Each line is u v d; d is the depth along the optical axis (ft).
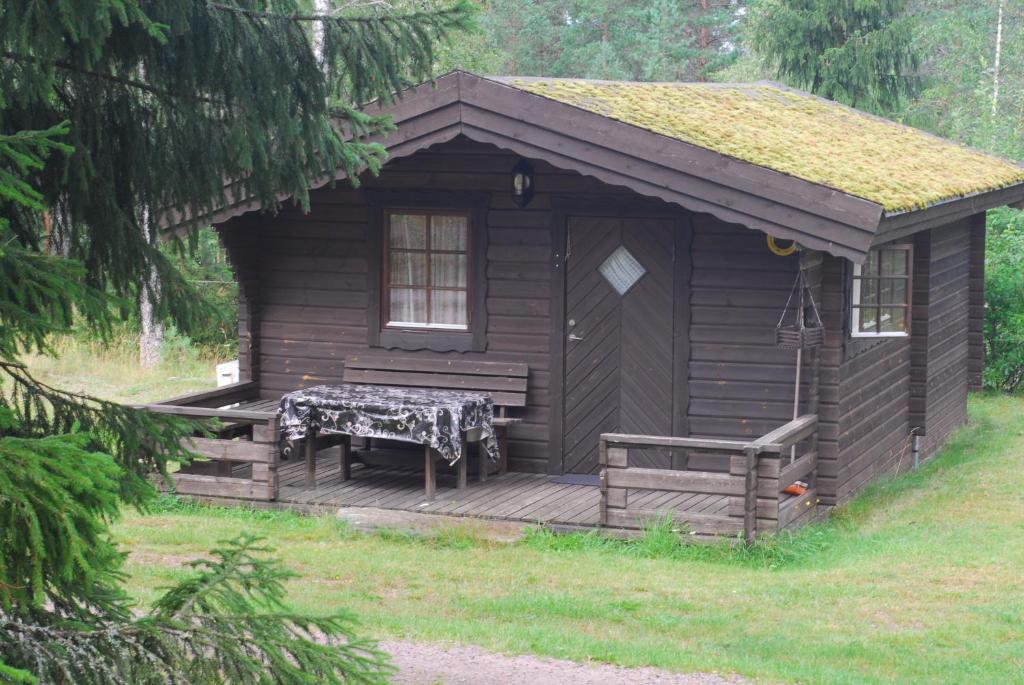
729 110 44.34
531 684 23.12
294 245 42.75
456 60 73.20
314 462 38.24
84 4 14.94
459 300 41.29
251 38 18.02
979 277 56.75
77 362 71.15
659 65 123.24
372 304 41.75
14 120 17.11
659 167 34.99
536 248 40.16
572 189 39.47
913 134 54.08
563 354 40.09
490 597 29.48
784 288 37.73
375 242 41.57
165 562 31.42
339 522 35.14
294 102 18.75
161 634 13.46
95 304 14.76
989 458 47.80
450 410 35.83
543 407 40.50
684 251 38.50
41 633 13.23
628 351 39.45
